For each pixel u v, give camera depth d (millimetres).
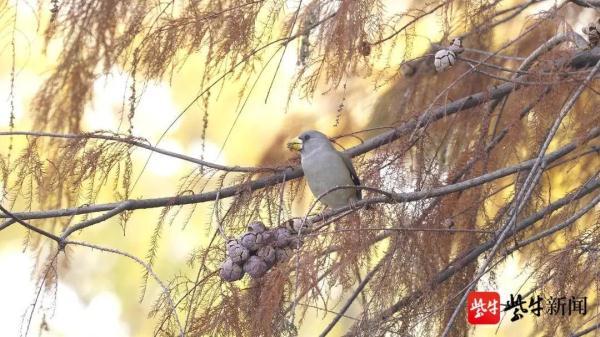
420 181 8094
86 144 7992
